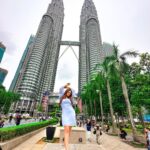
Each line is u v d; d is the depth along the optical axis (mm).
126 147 13258
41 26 182500
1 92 73750
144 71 22219
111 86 37250
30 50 177625
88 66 162625
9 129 9156
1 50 130125
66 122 3193
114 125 26844
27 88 138500
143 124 23875
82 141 12156
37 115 112438
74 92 3824
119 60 22234
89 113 71438
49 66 172875
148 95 19031
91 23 193875
